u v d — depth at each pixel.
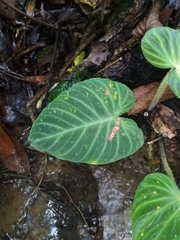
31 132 0.26
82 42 0.38
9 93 0.36
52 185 0.33
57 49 0.38
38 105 0.36
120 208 0.32
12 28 0.39
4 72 0.37
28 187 0.32
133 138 0.28
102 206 0.33
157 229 0.26
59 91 0.36
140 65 0.36
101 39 0.38
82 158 0.26
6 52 0.38
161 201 0.27
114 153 0.27
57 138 0.26
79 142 0.27
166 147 0.35
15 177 0.33
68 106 0.27
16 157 0.33
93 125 0.27
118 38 0.37
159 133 0.34
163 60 0.29
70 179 0.33
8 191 0.32
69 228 0.31
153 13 0.36
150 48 0.29
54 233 0.30
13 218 0.31
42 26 0.40
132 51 0.36
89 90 0.28
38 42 0.39
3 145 0.33
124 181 0.34
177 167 0.35
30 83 0.37
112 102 0.28
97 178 0.34
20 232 0.31
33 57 0.39
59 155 0.26
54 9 0.40
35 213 0.31
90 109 0.27
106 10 0.38
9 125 0.35
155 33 0.29
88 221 0.32
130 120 0.28
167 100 0.35
